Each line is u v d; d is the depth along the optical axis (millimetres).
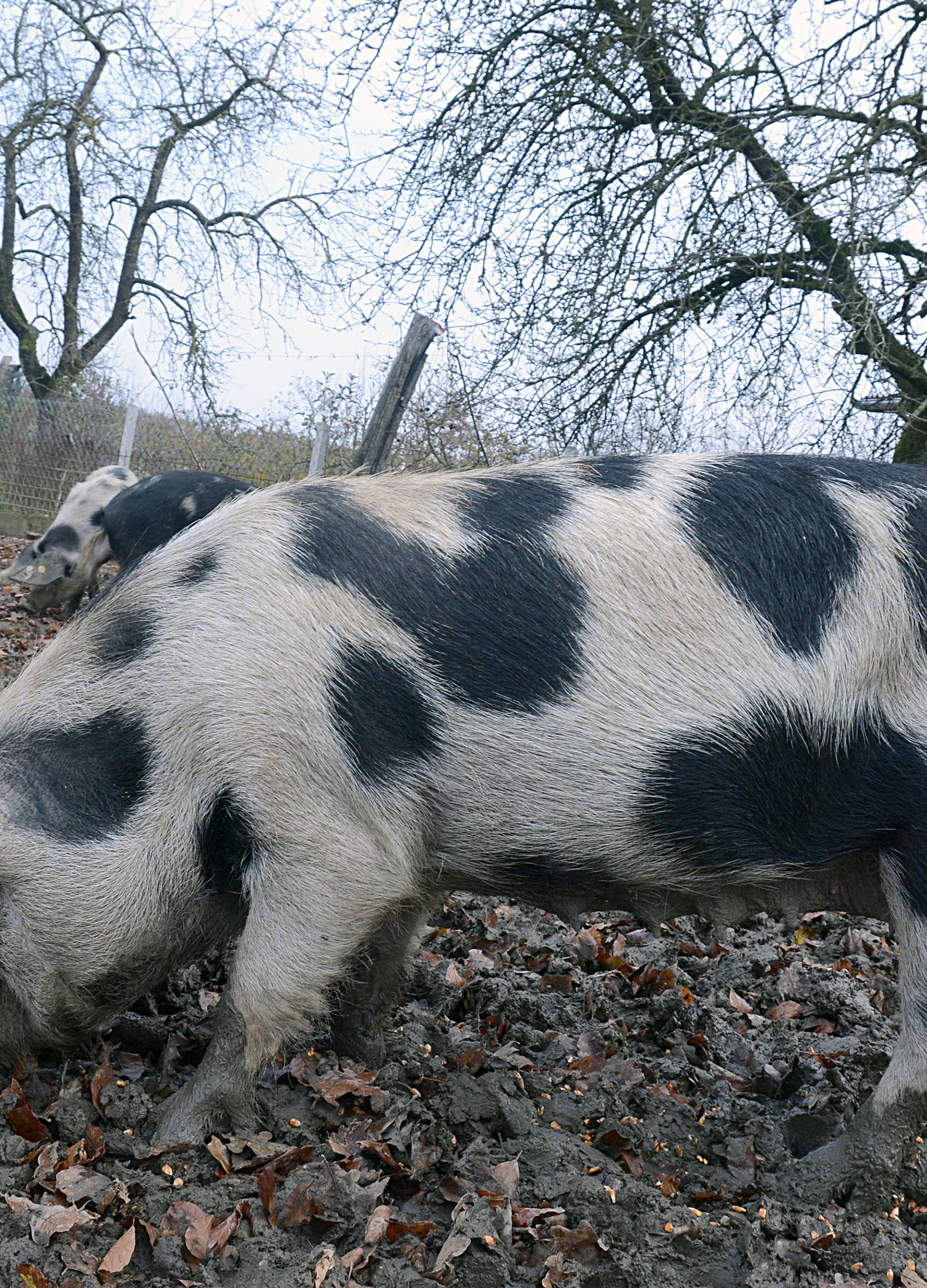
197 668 2672
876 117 8555
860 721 2639
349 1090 2988
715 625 2631
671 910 2916
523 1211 2529
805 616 2633
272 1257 2355
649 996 3975
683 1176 2832
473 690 2646
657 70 9523
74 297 21750
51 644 2949
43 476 16000
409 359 7035
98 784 2717
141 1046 3252
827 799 2682
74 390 20312
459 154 9500
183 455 15055
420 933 3475
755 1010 3996
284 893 2684
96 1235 2373
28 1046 2873
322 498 2867
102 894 2699
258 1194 2543
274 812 2646
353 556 2725
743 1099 3203
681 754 2627
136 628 2773
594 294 9031
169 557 2848
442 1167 2762
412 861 2768
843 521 2709
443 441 8430
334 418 11859
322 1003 2783
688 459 2895
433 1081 3137
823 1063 3422
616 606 2648
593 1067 3322
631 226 9164
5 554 13664
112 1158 2688
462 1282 2316
